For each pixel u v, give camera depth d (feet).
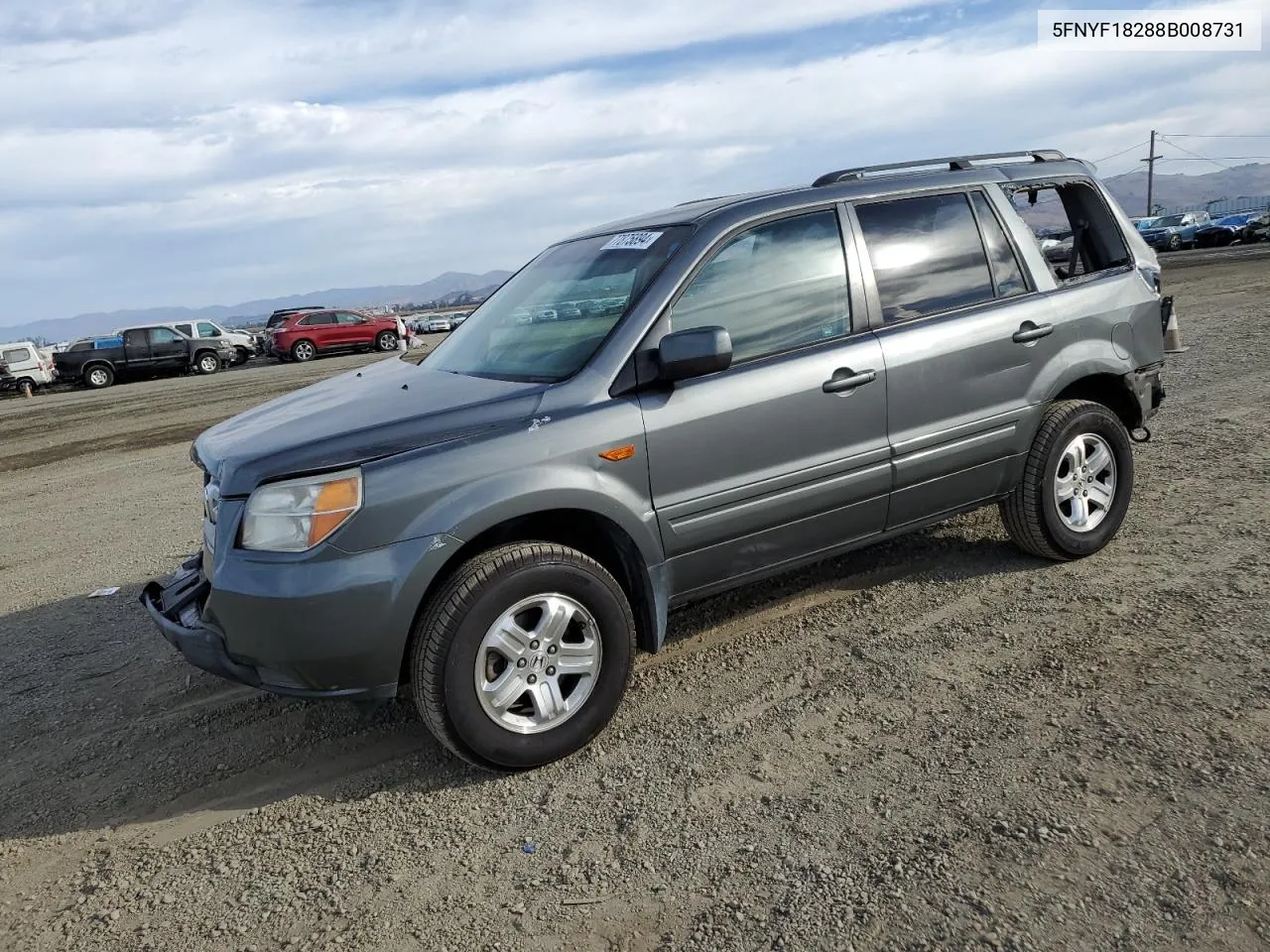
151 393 75.10
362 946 7.95
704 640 13.39
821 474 12.04
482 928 8.00
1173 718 9.91
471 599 9.77
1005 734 10.03
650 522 10.91
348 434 10.07
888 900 7.72
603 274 12.28
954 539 16.29
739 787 9.66
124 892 9.05
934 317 13.07
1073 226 16.08
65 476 35.42
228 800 10.55
